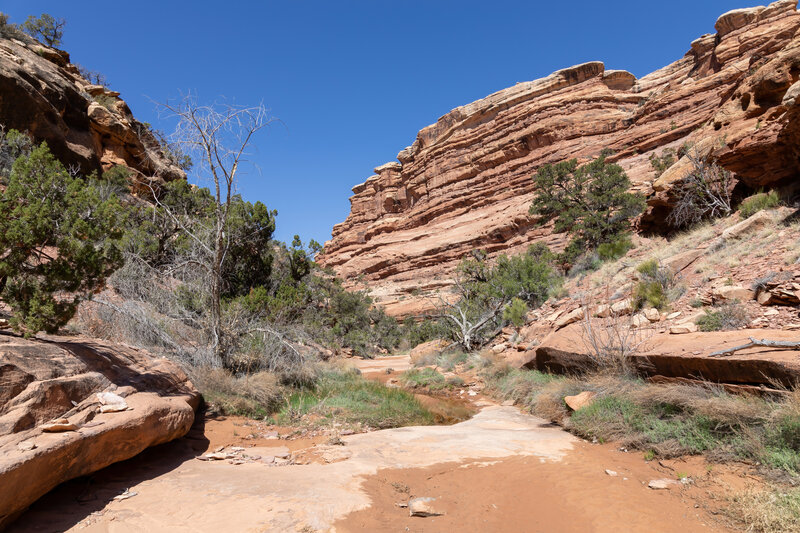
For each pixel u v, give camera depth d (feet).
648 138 199.31
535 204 107.55
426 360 63.93
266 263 53.62
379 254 271.90
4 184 35.81
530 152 258.78
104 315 27.84
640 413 20.02
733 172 50.42
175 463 16.85
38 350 15.42
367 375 56.75
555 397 27.09
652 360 22.61
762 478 13.11
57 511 11.84
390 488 14.73
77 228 17.29
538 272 66.64
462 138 300.61
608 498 13.37
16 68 63.31
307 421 25.26
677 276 35.88
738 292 25.72
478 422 26.89
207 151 29.32
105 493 13.30
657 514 12.06
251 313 39.01
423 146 343.05
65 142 69.67
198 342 32.68
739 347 18.11
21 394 12.73
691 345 21.26
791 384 15.29
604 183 92.17
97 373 16.88
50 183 17.49
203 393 25.59
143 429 15.29
